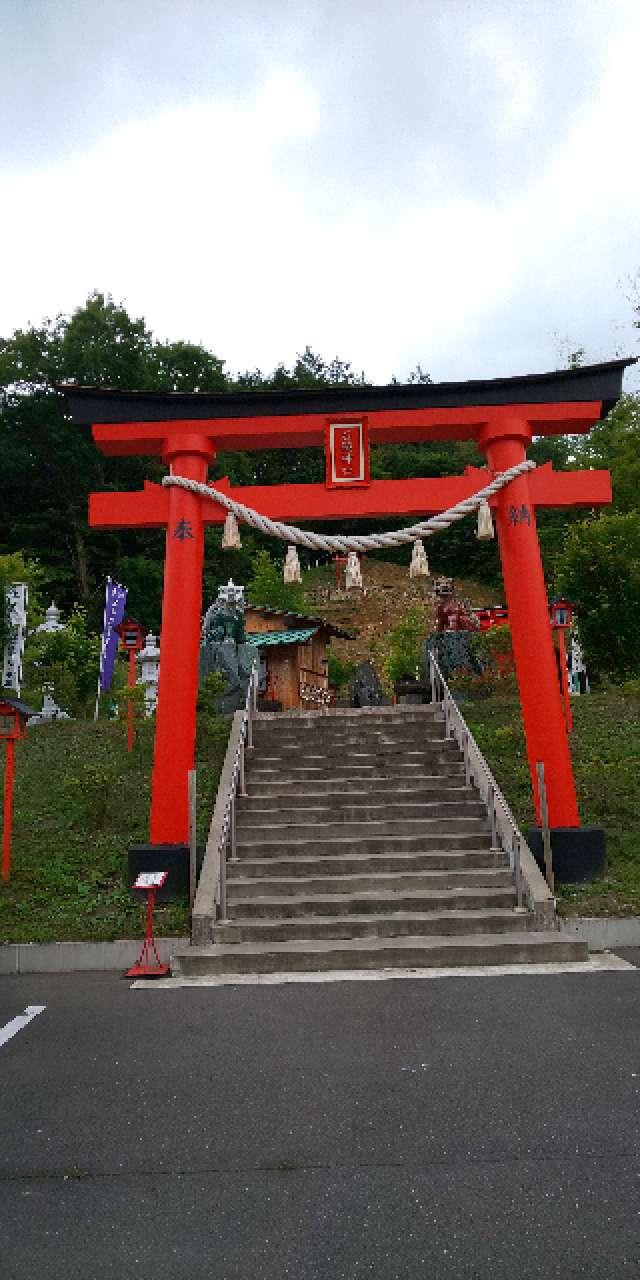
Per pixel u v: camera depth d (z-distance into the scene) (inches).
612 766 444.5
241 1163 135.1
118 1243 111.9
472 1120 149.7
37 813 426.6
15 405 1461.6
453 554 2155.5
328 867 349.4
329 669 1152.2
